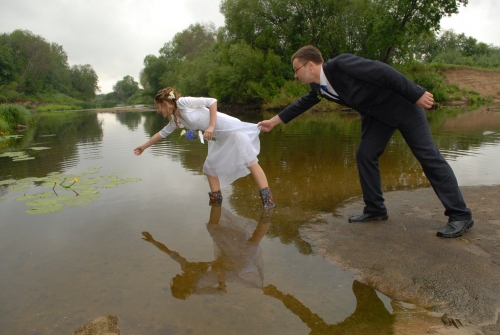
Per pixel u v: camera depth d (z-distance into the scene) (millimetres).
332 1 23234
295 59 2766
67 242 2668
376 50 22094
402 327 1679
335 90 2670
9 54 49750
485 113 15555
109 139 8789
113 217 3158
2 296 1989
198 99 3252
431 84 23062
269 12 24938
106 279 2145
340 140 7727
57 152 6754
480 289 1941
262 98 24016
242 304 1878
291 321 1736
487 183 3930
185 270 2238
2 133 11062
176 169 4980
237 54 24469
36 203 3523
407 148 6527
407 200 3441
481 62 36219
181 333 1657
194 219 3098
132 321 1748
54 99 57938
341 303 1880
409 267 2199
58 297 1971
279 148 6770
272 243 2611
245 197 3703
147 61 54938
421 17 20422
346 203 3439
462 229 2574
